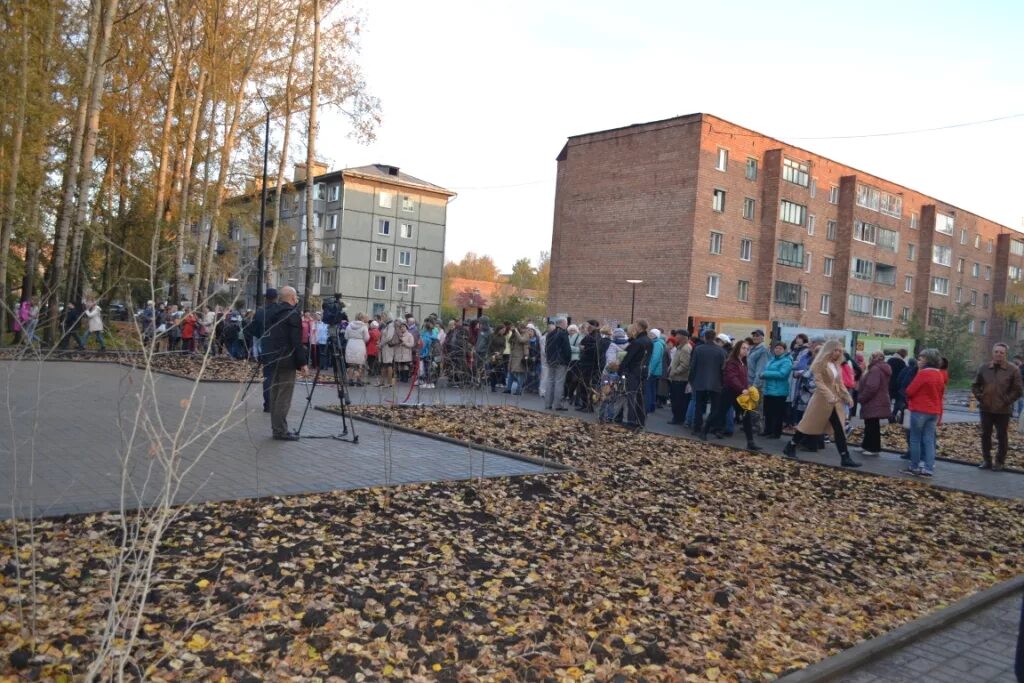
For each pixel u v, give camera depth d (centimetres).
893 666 452
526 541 611
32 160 2522
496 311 6162
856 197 5312
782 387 1359
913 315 5106
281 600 443
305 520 608
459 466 886
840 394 1137
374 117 2798
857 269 5428
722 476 968
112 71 2828
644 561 589
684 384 1519
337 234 6241
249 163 3123
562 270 4719
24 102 2367
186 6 2661
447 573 519
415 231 6581
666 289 4225
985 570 652
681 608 501
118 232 3078
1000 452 1224
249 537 548
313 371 2236
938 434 1753
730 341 1510
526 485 805
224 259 3028
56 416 1046
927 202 6269
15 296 2980
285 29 2747
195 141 2983
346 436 1043
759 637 466
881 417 1272
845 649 459
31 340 535
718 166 4244
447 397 1758
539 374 2062
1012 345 6788
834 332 2119
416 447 1005
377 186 6347
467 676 379
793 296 4834
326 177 6294
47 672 346
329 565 507
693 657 427
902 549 690
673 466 1011
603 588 523
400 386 1997
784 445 1331
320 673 366
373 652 393
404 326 1945
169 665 364
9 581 440
